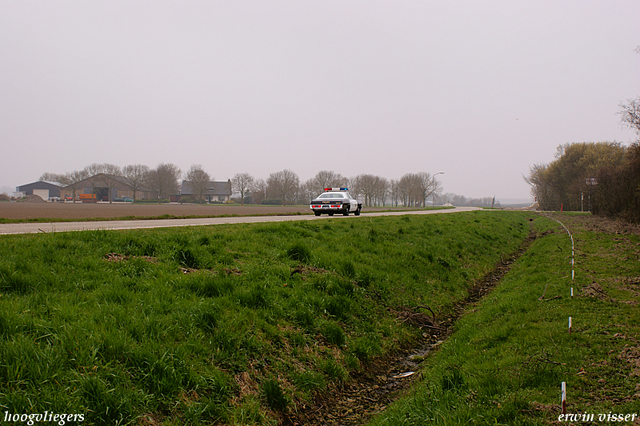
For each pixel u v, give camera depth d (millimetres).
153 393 3994
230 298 6250
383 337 7477
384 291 9133
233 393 4539
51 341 4074
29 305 4727
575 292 8023
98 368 3928
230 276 7113
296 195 120562
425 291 10211
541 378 4566
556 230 23359
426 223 19203
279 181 116375
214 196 129125
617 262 10805
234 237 10148
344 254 10539
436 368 5840
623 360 4707
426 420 4148
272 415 4578
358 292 8469
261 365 5195
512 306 8039
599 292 7758
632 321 6023
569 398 4016
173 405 4004
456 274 12438
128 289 5828
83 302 5062
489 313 8148
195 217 23078
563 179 64938
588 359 4891
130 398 3779
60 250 6875
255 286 6852
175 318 5211
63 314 4602
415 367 6766
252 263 8219
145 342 4496
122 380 3930
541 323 6539
